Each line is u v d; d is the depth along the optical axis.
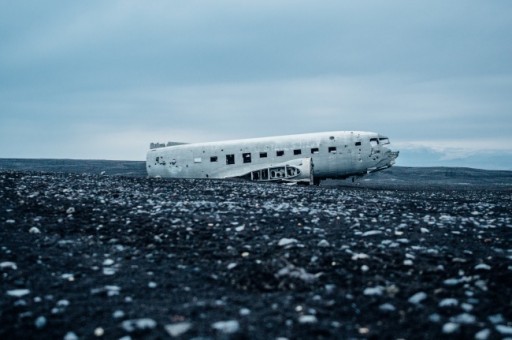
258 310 5.24
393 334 4.53
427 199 21.41
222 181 29.91
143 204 14.68
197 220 11.55
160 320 4.89
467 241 9.59
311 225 11.11
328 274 6.63
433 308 5.28
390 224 11.42
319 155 34.66
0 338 4.39
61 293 5.86
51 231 9.96
